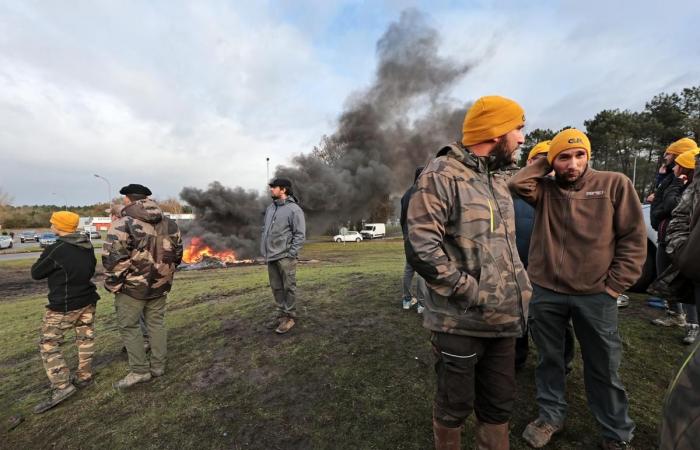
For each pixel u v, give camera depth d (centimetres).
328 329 387
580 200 198
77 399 294
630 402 227
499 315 148
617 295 188
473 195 151
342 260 1477
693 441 80
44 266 288
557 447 197
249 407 260
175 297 646
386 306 453
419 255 144
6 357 414
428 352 318
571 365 262
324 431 227
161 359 320
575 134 194
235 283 754
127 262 289
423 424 225
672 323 333
